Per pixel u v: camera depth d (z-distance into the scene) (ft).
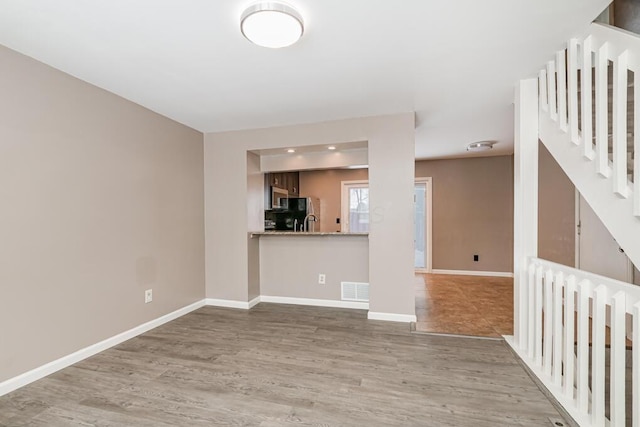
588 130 5.92
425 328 9.82
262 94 8.79
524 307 7.94
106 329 8.38
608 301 5.01
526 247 7.95
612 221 5.40
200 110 10.00
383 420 5.48
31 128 6.72
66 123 7.42
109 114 8.52
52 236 7.09
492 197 18.37
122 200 8.89
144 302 9.61
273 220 19.01
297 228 19.15
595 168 5.68
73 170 7.57
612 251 9.68
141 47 6.35
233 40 6.11
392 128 10.44
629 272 8.99
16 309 6.44
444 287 15.46
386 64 7.14
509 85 8.33
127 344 8.70
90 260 7.97
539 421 5.44
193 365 7.48
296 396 6.20
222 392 6.34
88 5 5.01
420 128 12.55
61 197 7.30
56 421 5.46
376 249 10.57
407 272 10.32
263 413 5.67
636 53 4.76
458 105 9.81
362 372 7.13
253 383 6.68
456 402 5.99
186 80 7.88
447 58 6.90
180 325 10.21
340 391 6.38
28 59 6.66
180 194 11.19
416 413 5.67
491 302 12.78
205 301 12.46
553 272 6.62
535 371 6.88
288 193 19.81
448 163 19.04
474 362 7.59
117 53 6.57
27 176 6.64
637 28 6.91
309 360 7.73
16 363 6.43
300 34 5.57
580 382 5.53
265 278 13.07
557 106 7.08
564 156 6.68
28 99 6.66
